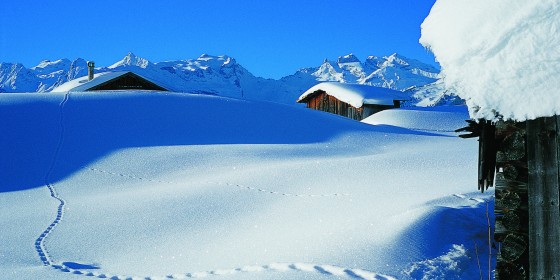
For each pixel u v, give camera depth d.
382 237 12.21
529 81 6.29
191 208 17.62
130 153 28.48
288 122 37.50
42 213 18.36
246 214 16.72
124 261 13.31
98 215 17.58
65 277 11.94
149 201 18.80
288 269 11.24
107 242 14.94
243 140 32.78
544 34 6.18
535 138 6.74
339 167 22.38
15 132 32.12
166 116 36.50
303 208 16.66
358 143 32.69
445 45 6.74
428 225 12.66
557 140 6.63
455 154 24.77
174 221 16.42
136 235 15.38
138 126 34.31
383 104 53.75
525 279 6.79
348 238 12.42
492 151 7.20
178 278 11.56
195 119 36.47
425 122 46.78
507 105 6.46
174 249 13.96
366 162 22.98
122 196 20.38
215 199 18.55
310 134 34.91
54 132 32.50
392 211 14.03
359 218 13.93
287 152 28.66
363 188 18.66
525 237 6.83
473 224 12.92
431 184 18.09
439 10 7.05
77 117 35.19
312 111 43.00
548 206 6.68
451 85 6.73
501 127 6.89
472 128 7.27
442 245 12.02
